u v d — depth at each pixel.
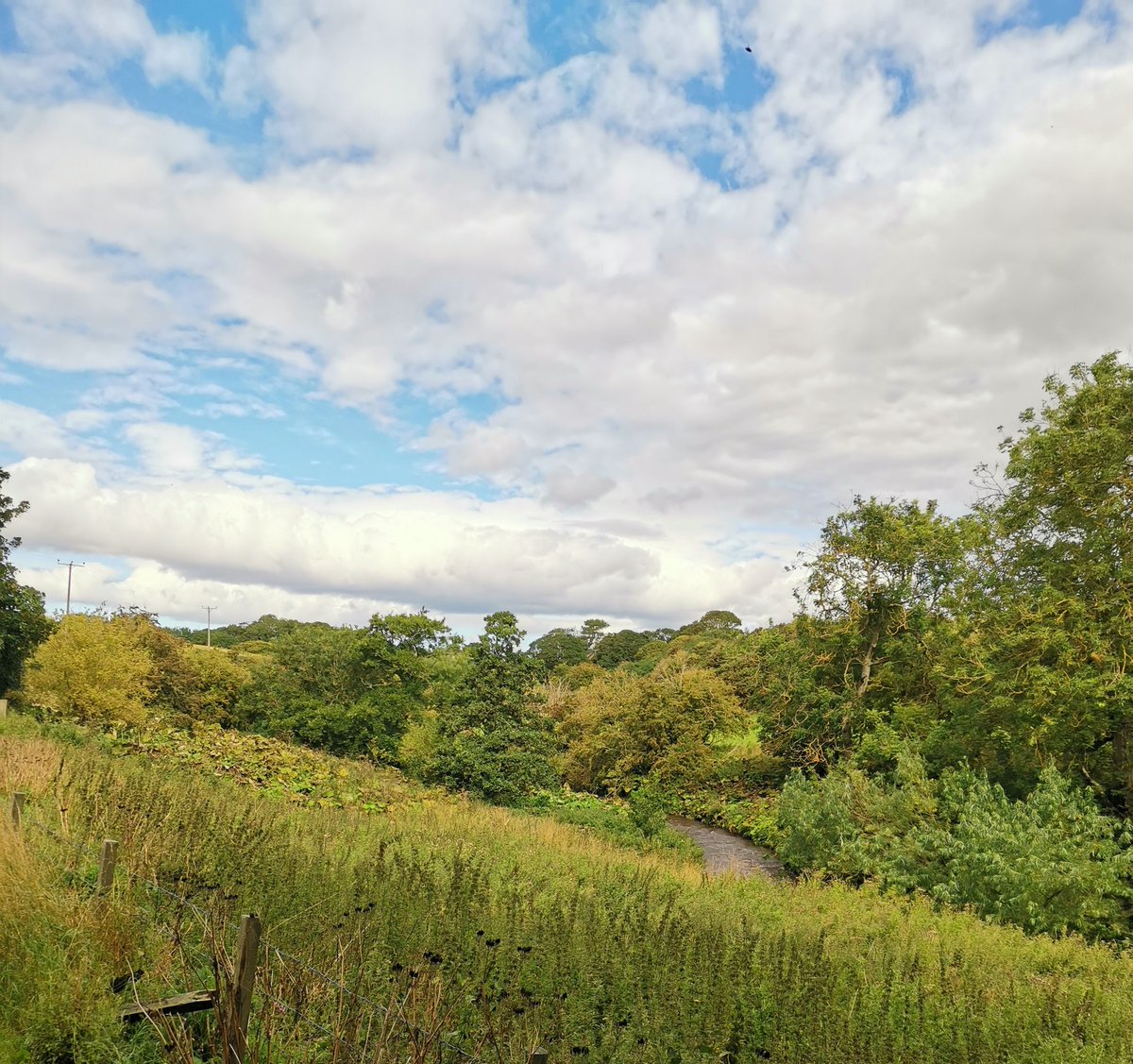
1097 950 13.32
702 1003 6.11
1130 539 20.12
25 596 30.94
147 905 6.28
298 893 7.20
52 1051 4.48
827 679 31.20
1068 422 22.14
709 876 16.70
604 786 37.59
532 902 8.05
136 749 19.77
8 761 12.23
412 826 15.52
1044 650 20.53
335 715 37.94
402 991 5.30
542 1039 5.08
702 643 51.78
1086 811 17.34
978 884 16.53
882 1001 6.94
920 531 29.14
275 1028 4.87
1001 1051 6.55
